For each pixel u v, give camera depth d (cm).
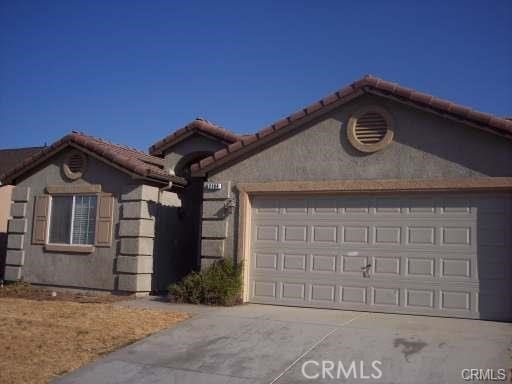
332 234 1232
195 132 1642
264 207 1305
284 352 904
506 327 1020
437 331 985
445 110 1116
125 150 1688
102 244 1492
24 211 1609
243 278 1285
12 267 1605
